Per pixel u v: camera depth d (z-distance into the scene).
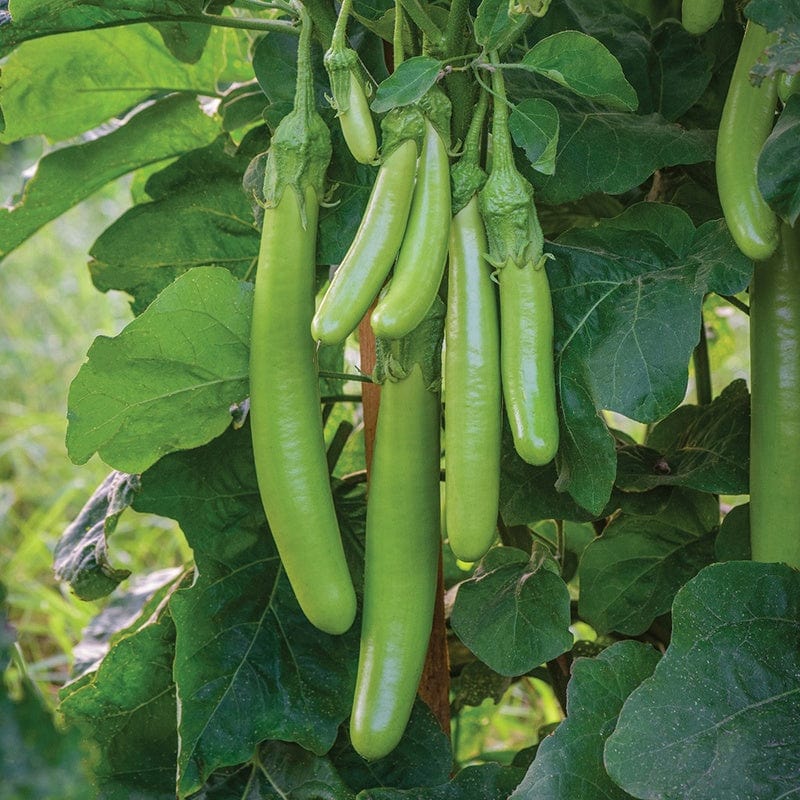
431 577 1.03
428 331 1.01
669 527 1.33
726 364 2.76
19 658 0.81
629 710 0.96
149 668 1.27
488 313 0.93
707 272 0.99
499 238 0.93
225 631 1.20
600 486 1.00
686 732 0.95
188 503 1.24
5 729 0.53
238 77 1.43
